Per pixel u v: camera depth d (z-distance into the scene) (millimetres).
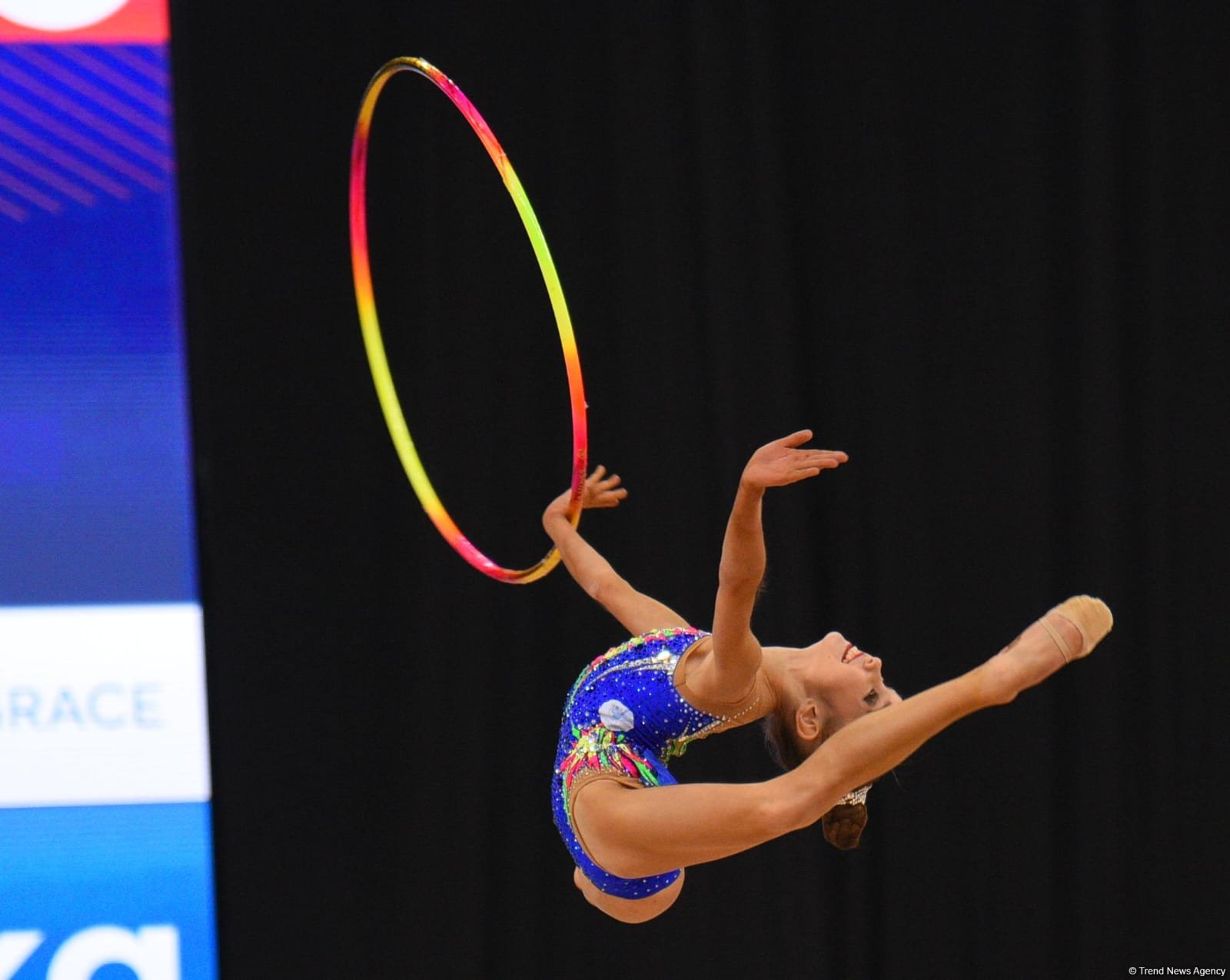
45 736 11695
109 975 11758
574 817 7773
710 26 12055
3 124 11656
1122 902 12891
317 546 12039
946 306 12688
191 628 11852
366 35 12102
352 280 12102
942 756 12852
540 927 12406
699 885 12438
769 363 12117
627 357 12195
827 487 12680
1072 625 6078
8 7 11688
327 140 12047
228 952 11945
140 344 11797
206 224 11883
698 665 7750
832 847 12734
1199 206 12781
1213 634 12867
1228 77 12727
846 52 12578
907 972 12828
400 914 12164
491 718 12219
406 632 12172
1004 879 12836
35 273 11680
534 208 12266
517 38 12242
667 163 12164
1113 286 12531
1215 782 12883
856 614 12695
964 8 12633
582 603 12320
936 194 12664
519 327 12258
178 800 11859
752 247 12117
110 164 11758
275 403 11984
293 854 12016
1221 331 12797
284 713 12000
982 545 12680
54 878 11695
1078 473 12719
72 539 11711
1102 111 12445
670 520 12172
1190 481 12859
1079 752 12875
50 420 11688
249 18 11969
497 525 12211
